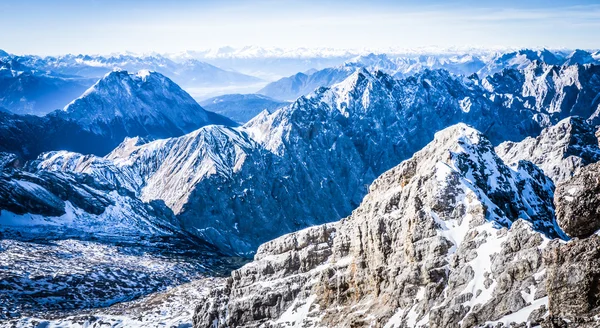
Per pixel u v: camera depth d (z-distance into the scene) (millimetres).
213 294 168250
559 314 43781
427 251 110688
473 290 90125
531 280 81312
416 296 109312
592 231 43469
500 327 78438
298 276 151875
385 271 121688
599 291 42281
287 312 147375
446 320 88688
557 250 44531
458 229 110250
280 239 162875
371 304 121812
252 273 161625
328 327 130750
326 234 155125
